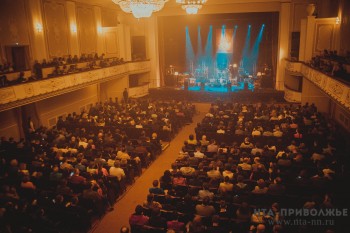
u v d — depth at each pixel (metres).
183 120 19.59
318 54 20.12
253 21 28.77
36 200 8.81
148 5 11.27
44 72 17.12
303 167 10.48
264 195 8.84
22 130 17.02
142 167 13.54
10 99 13.48
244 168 10.54
